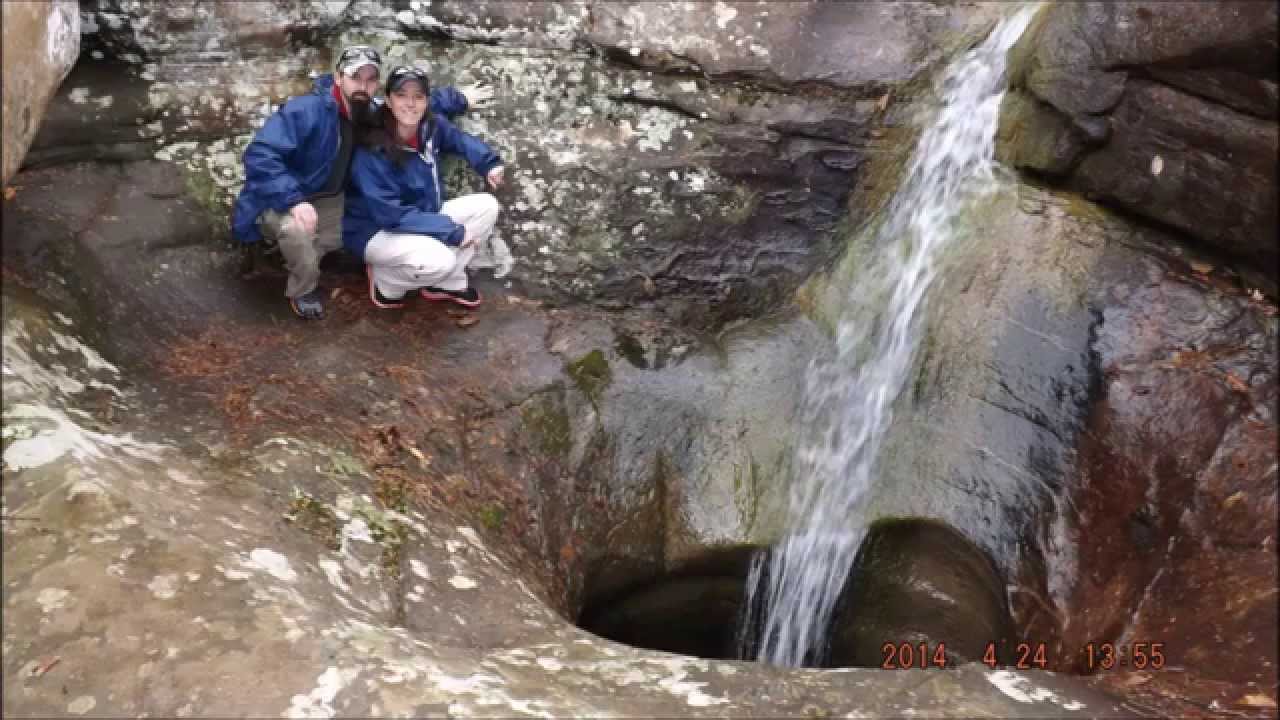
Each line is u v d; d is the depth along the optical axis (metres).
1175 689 2.98
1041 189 4.48
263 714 2.39
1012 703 2.86
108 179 4.47
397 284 4.70
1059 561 3.81
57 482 2.88
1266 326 3.80
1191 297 3.96
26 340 3.64
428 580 3.31
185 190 4.59
